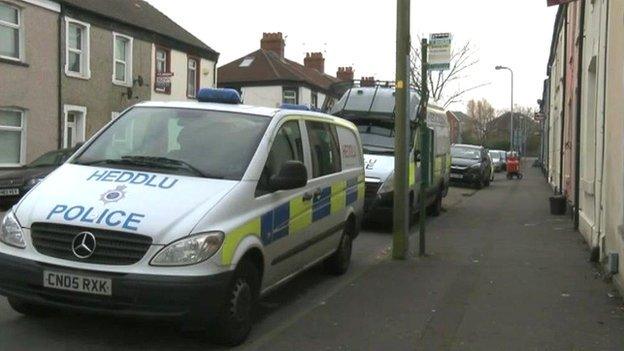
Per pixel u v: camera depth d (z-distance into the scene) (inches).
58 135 759.7
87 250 191.2
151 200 202.2
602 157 354.3
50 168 572.1
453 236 470.6
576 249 409.7
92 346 203.9
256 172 224.2
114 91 866.1
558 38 979.3
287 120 260.2
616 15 315.0
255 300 221.8
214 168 223.1
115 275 187.6
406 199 366.6
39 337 209.5
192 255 190.4
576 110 502.0
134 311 188.5
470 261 365.4
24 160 712.4
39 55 729.0
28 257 195.2
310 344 214.4
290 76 1616.6
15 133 709.3
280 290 292.5
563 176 755.4
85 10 798.5
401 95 358.9
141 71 924.6
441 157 617.0
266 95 1624.0
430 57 367.2
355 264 359.9
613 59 321.7
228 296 202.4
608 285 306.5
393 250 370.0
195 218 196.4
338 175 306.5
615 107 311.9
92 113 822.5
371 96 540.4
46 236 196.5
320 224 281.3
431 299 277.3
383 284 304.3
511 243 435.2
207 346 207.9
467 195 893.2
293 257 254.2
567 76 718.5
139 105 259.4
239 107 256.5
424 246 382.3
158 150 234.8
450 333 230.1
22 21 705.6
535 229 513.0
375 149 506.6
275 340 217.6
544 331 234.4
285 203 241.3
